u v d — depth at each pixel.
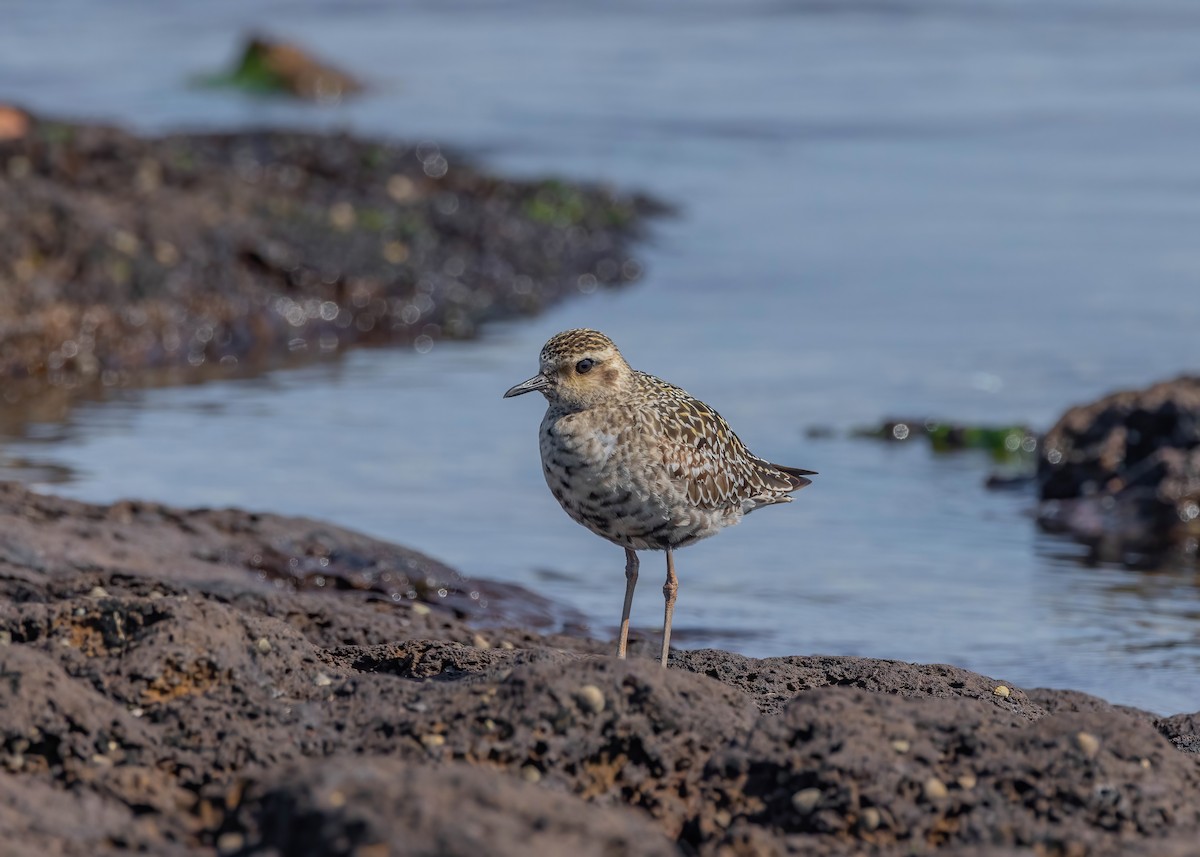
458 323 22.86
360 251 23.72
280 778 6.48
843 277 24.66
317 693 7.77
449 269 24.05
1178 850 6.40
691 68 41.81
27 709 7.04
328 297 22.62
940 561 14.23
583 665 7.34
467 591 12.74
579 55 43.59
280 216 24.02
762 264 25.48
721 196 29.78
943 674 9.12
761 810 6.91
